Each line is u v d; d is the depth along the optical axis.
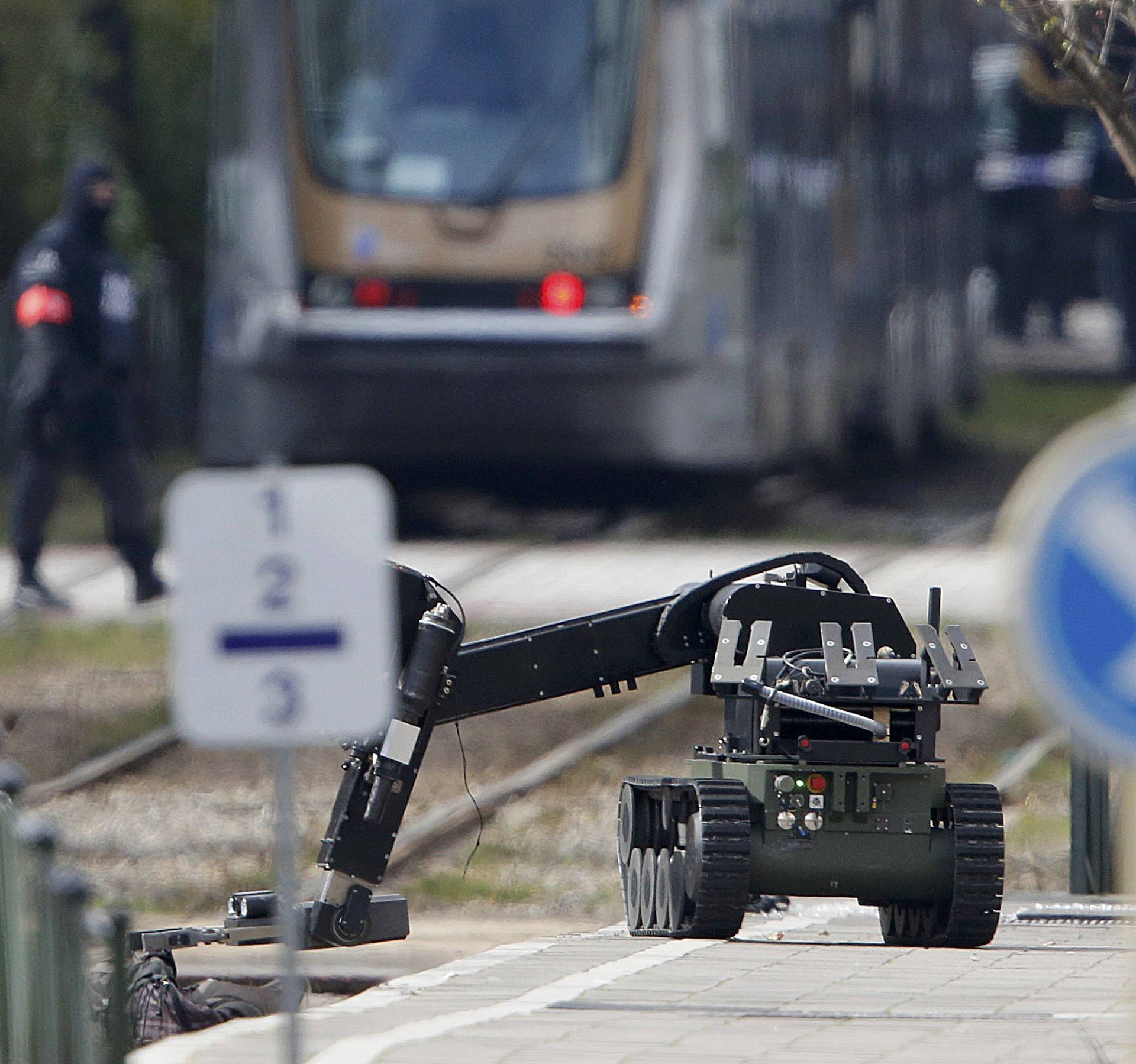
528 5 72.75
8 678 56.25
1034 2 30.84
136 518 65.94
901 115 97.69
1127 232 157.50
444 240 72.06
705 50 72.75
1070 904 35.97
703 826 30.02
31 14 112.00
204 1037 23.78
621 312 71.81
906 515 85.62
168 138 114.62
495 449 72.88
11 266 114.69
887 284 94.69
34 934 19.36
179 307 113.12
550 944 31.30
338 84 72.69
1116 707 14.25
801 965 28.80
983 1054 22.61
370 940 29.80
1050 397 151.25
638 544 77.00
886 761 30.33
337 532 17.58
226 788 47.84
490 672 31.38
